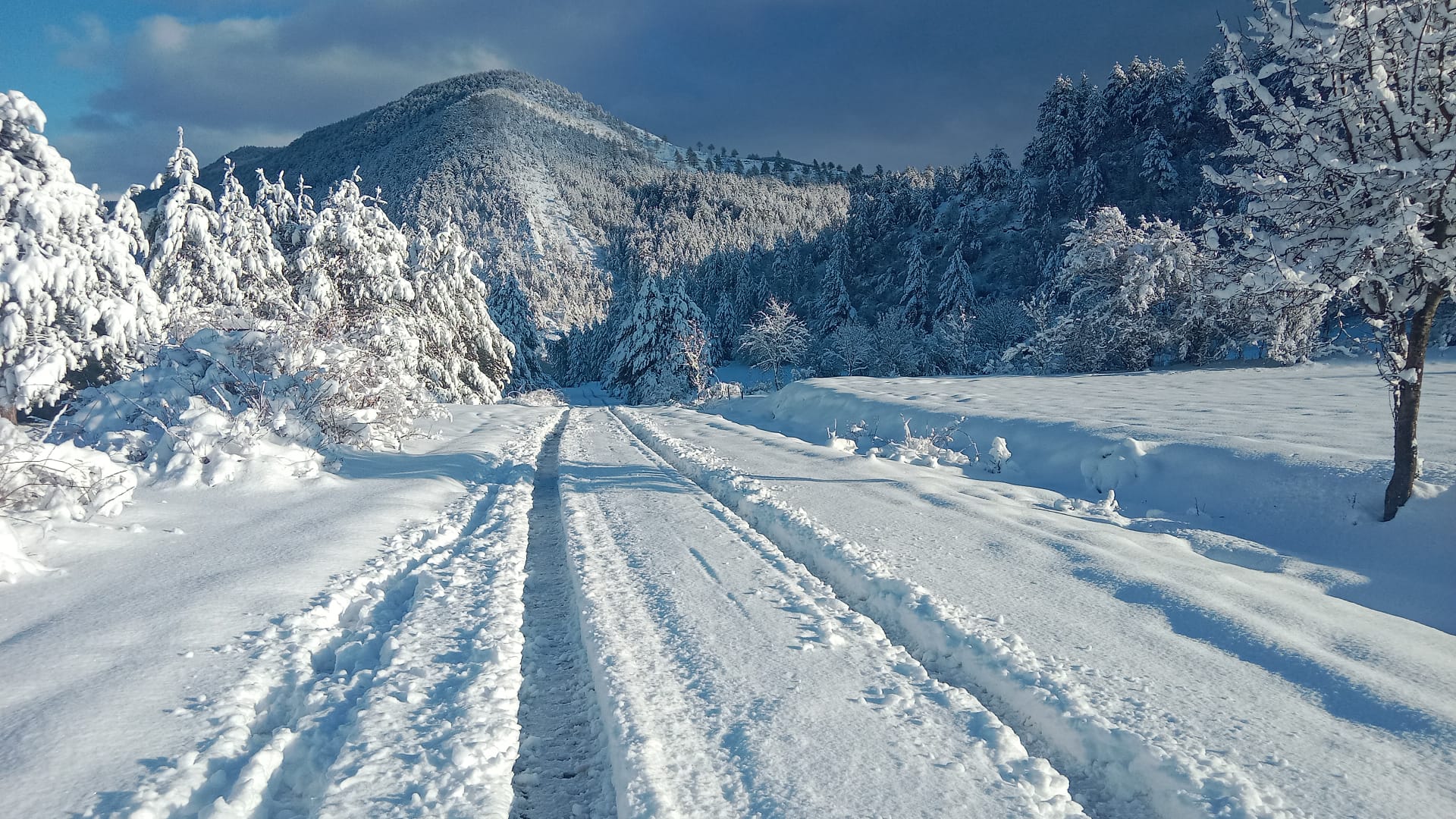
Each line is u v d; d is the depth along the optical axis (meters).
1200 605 4.66
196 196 23.08
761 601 4.83
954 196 100.62
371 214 28.05
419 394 14.25
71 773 2.74
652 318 57.41
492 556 5.95
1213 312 25.34
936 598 4.80
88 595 4.74
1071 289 30.31
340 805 2.58
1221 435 9.77
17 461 6.33
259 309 13.95
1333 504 7.08
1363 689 3.52
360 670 3.73
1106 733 3.13
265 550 5.87
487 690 3.45
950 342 49.69
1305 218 6.25
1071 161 89.81
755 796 2.70
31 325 12.65
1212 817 2.59
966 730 3.21
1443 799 2.66
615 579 5.27
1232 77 6.35
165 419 9.47
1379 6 5.66
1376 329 6.50
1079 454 10.51
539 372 56.84
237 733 3.09
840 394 19.95
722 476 9.74
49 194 12.76
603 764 3.18
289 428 9.80
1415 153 5.73
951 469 11.18
